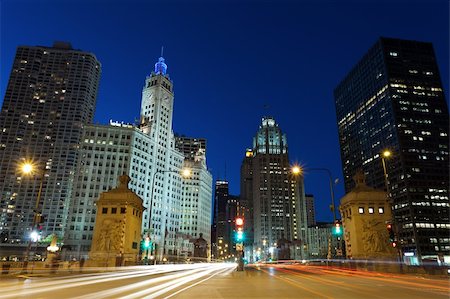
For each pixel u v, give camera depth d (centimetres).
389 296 1647
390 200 4694
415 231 17112
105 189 16350
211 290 1961
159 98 19975
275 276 3459
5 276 3044
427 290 1942
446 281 2697
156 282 2569
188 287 2156
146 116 19812
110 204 5847
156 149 18962
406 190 17862
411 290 1939
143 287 2109
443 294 1733
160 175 18988
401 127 18850
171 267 5859
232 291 1905
